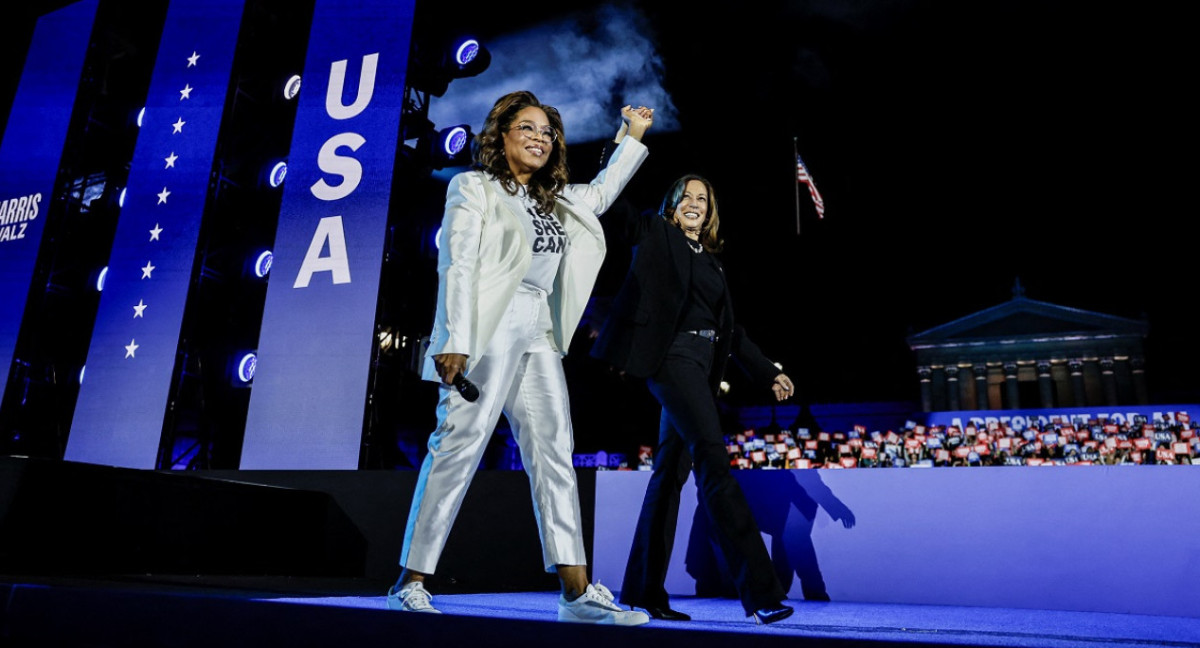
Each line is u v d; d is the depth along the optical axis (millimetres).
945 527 2555
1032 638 1582
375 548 3471
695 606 2340
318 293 6277
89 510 2582
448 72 7805
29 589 1554
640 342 2053
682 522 2828
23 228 7535
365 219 6340
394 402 8508
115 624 1428
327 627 1261
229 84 7180
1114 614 2283
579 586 1717
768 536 2748
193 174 7004
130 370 6633
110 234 9344
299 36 8484
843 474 2701
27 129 7793
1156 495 2365
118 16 8438
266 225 8883
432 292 8750
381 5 6863
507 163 1904
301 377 6121
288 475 3668
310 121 6730
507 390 1788
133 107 9055
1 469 2348
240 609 1328
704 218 2316
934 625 1803
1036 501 2482
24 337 7309
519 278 1791
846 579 2625
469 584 3168
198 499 2980
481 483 3350
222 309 8961
